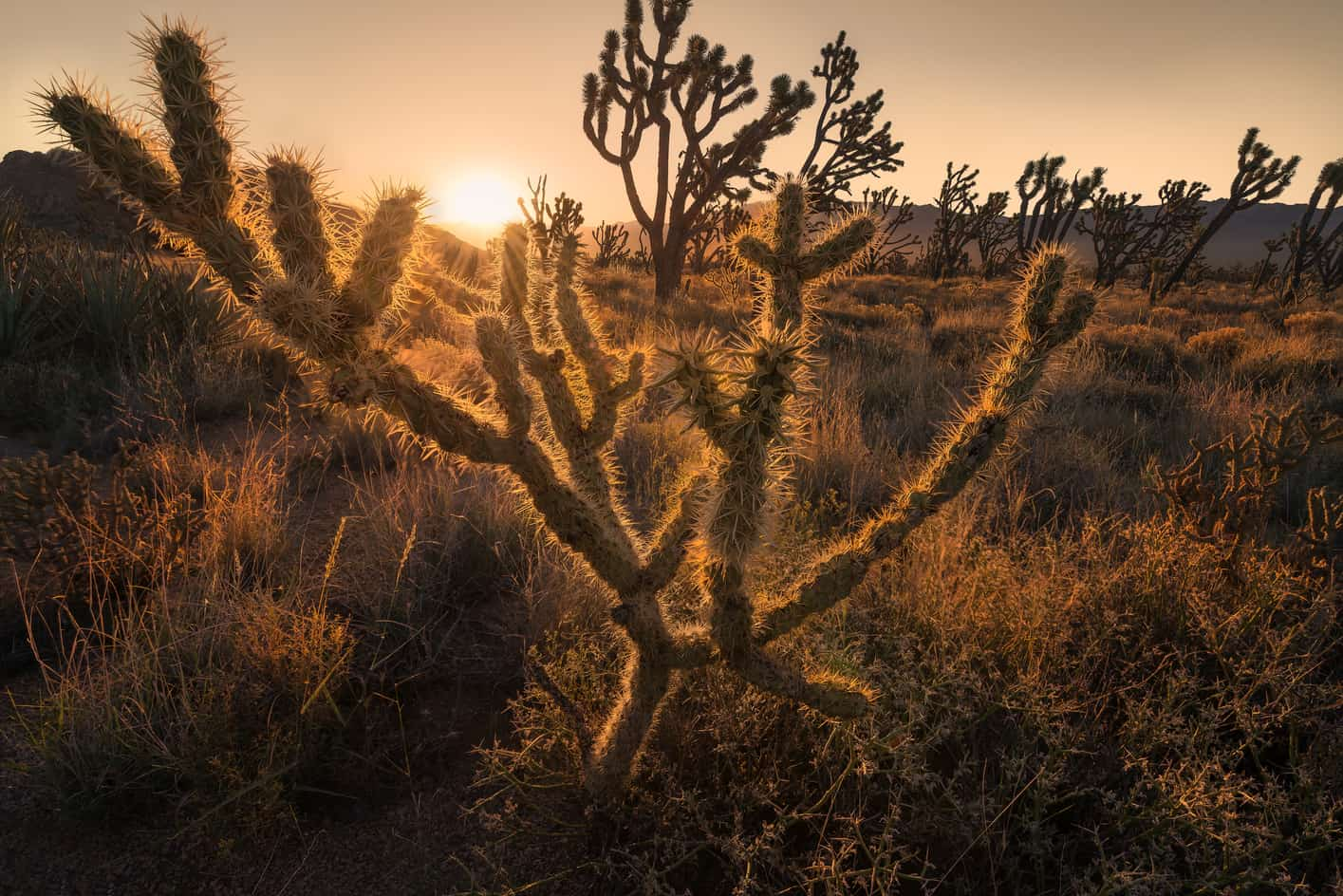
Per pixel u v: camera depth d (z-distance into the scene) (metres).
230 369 6.02
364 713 2.67
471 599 3.47
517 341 1.84
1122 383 7.97
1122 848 2.18
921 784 2.19
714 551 1.61
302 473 4.54
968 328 12.38
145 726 2.40
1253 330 13.57
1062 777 2.15
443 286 1.69
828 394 6.83
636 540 2.04
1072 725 2.58
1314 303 20.05
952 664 2.58
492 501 3.93
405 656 3.02
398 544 3.56
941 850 2.23
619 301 15.52
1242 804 2.34
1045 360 1.80
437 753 2.63
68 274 6.81
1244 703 2.42
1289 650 2.81
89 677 2.54
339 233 1.54
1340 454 5.30
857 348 10.05
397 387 1.51
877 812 2.34
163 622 2.79
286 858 2.25
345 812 2.41
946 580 3.25
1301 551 3.63
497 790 2.50
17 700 2.70
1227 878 1.90
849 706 1.94
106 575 3.02
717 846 2.19
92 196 13.52
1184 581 3.16
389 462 4.91
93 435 4.76
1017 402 1.82
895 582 3.23
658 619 1.88
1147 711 2.42
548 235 1.89
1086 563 3.49
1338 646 3.06
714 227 18.55
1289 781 2.51
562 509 1.74
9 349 5.90
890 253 38.19
